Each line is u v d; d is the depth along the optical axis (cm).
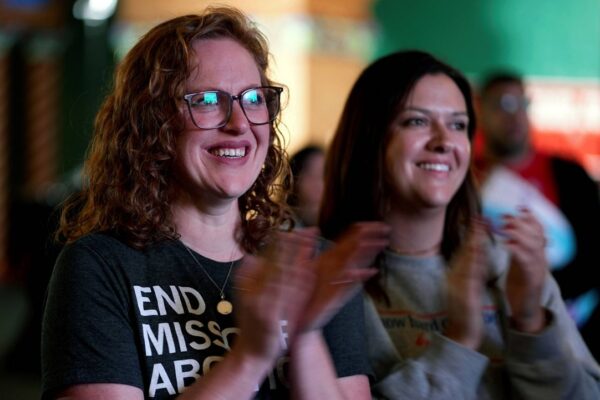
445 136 347
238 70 288
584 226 569
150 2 1152
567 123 1264
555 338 327
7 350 906
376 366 338
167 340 274
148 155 285
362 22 1191
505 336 343
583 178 578
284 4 1131
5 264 1314
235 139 285
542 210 567
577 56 1263
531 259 323
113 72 322
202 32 289
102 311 270
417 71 353
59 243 318
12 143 1434
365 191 356
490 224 340
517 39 1280
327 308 262
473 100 365
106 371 264
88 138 373
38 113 1434
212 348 277
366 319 342
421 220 354
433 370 316
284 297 249
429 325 345
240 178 286
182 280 283
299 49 1137
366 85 361
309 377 268
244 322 253
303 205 520
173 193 290
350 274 260
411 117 350
